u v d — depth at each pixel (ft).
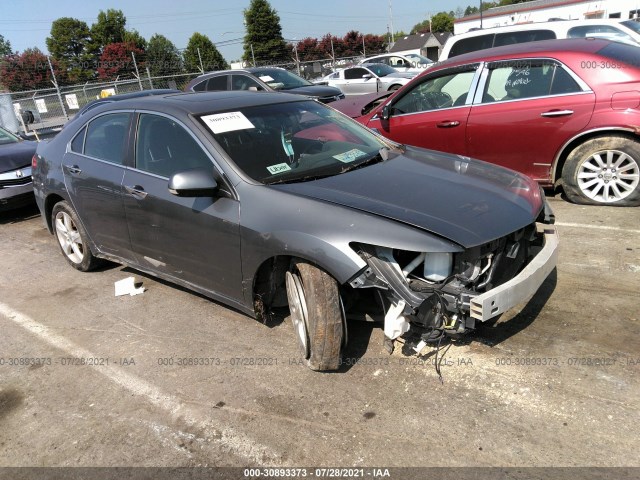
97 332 12.67
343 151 12.19
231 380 10.21
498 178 11.08
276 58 215.10
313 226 9.31
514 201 10.00
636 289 11.91
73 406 9.94
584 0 102.73
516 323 11.04
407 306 8.59
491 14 116.37
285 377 10.13
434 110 19.71
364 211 9.23
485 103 18.51
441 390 9.27
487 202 9.75
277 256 9.95
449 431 8.34
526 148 18.01
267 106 13.05
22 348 12.27
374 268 8.82
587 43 17.69
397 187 10.26
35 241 20.85
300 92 37.60
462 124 18.99
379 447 8.18
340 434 8.54
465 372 9.67
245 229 10.25
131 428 9.18
